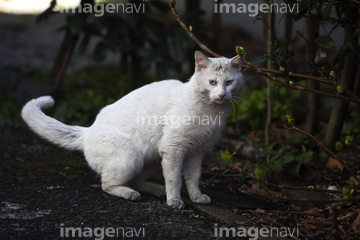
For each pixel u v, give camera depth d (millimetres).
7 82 8500
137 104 4082
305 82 6582
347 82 4953
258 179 2904
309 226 3627
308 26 4906
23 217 3432
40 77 9508
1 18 14609
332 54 5363
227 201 4289
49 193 4062
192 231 3355
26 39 12773
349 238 3400
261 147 5273
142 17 7566
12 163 5016
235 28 11484
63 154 5707
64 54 7652
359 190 3711
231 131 6195
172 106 3928
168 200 3932
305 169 4895
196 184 4141
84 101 7492
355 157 5023
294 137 5484
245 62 3068
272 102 6316
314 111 5660
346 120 6289
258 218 3748
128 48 7320
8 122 6980
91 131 4176
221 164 5430
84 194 4098
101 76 9922
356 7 4031
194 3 8148
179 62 6949
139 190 4387
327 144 5266
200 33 6922
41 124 4332
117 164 4012
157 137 4031
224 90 3723
